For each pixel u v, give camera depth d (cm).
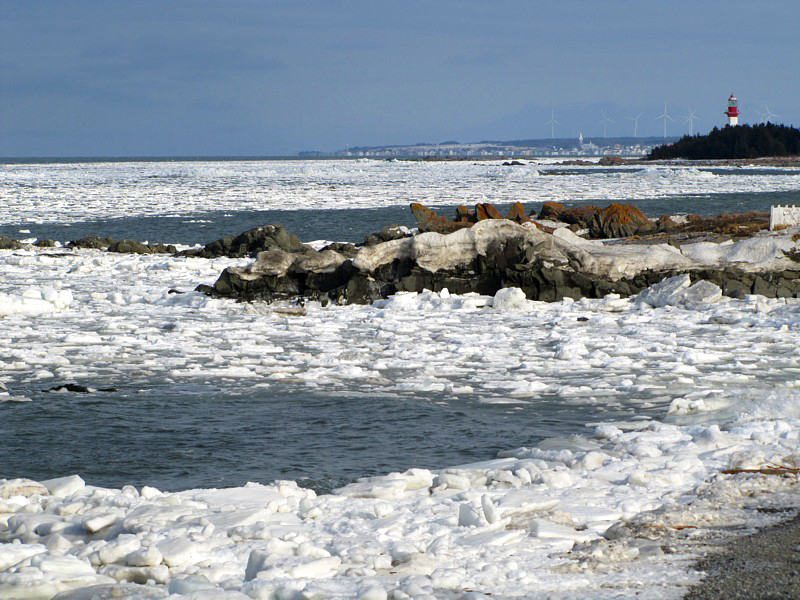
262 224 12450
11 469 2359
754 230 7469
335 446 2548
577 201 16975
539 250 5522
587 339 4128
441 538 1608
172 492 2100
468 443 2558
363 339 4303
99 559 1552
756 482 1914
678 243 6831
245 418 2853
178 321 4800
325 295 5503
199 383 3350
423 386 3228
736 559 1459
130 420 2833
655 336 4216
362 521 1745
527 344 4072
